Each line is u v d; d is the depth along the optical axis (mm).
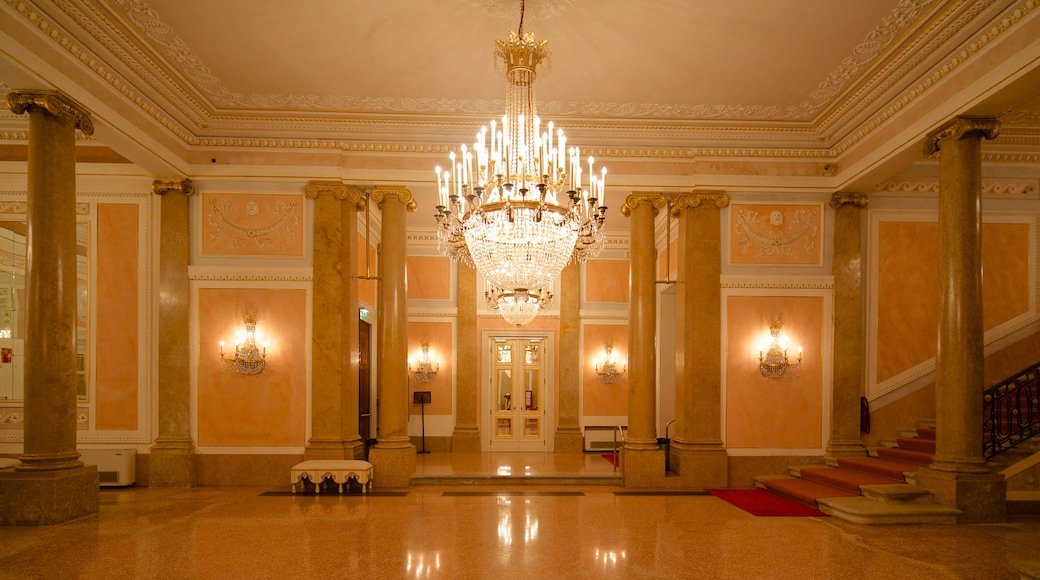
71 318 6578
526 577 4891
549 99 8281
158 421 8977
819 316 9453
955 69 6691
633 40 6742
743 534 6262
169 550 5535
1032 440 7395
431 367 13312
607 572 5027
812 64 7227
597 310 13898
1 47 5605
